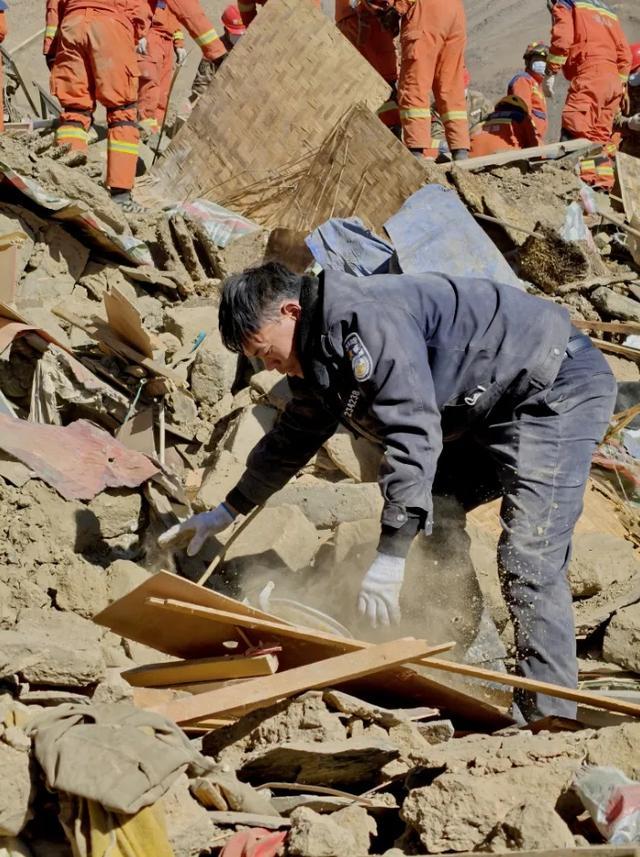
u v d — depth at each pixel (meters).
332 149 7.65
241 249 7.16
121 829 2.75
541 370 4.10
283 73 8.11
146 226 7.00
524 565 4.08
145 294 6.74
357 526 4.83
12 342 5.61
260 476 4.44
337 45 8.11
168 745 2.92
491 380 4.08
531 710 3.97
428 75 8.66
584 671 4.73
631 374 6.96
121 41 7.56
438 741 3.56
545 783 3.08
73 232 6.58
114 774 2.78
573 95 10.28
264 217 7.94
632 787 3.00
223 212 7.73
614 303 7.50
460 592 4.62
